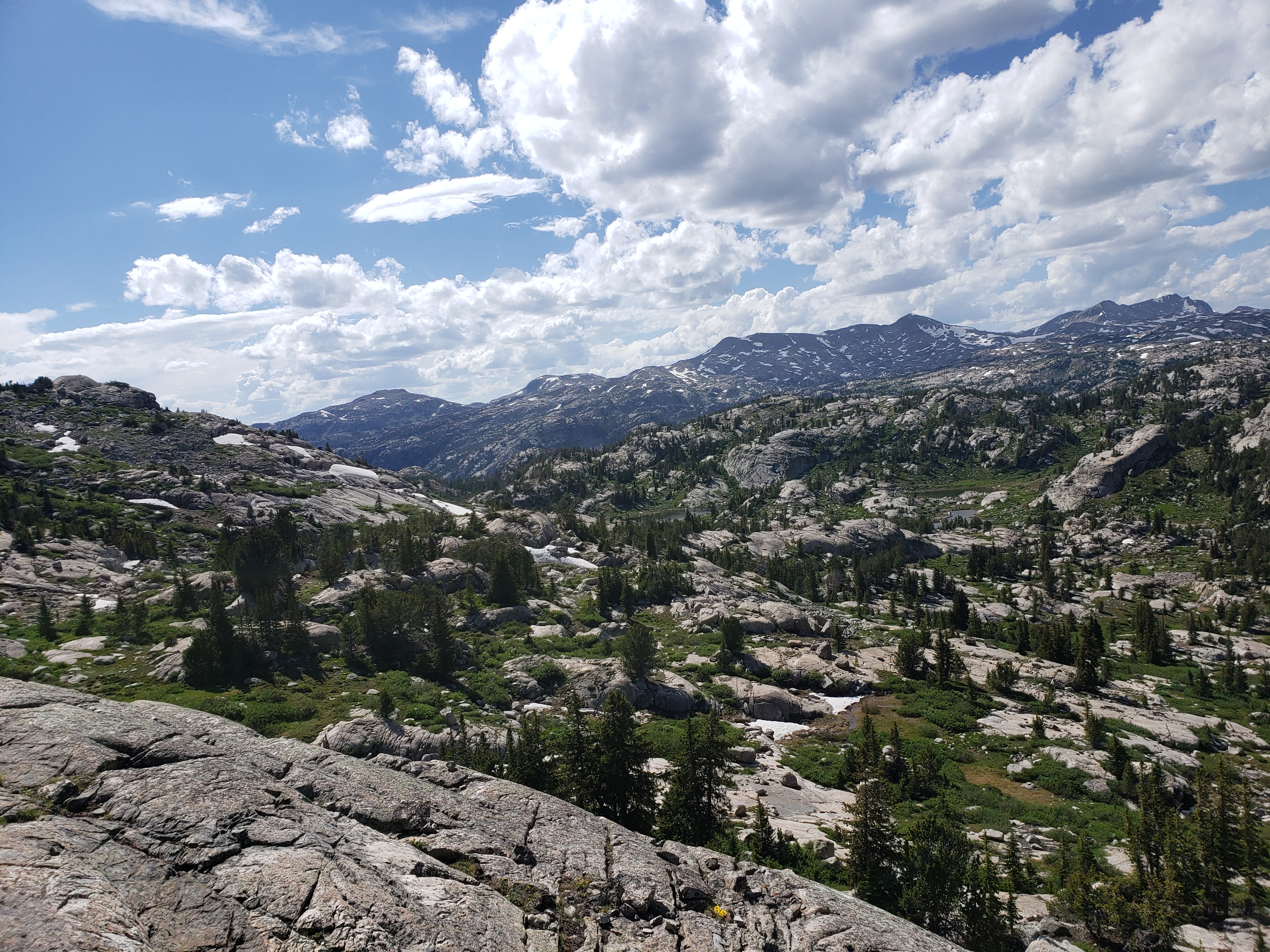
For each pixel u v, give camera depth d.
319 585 104.00
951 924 32.78
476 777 29.91
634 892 22.59
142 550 114.56
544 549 147.62
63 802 18.83
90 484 143.25
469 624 92.06
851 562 188.38
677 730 66.69
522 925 19.92
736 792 53.91
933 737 72.56
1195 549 184.50
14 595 89.06
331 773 25.73
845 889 36.31
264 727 56.72
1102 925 36.31
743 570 163.88
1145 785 53.31
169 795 20.02
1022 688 89.69
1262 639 121.69
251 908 16.41
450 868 21.75
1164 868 39.81
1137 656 111.50
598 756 40.84
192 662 66.12
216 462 181.75
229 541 120.06
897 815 52.38
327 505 166.88
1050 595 157.75
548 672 76.81
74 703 24.89
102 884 15.39
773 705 78.19
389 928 16.86
